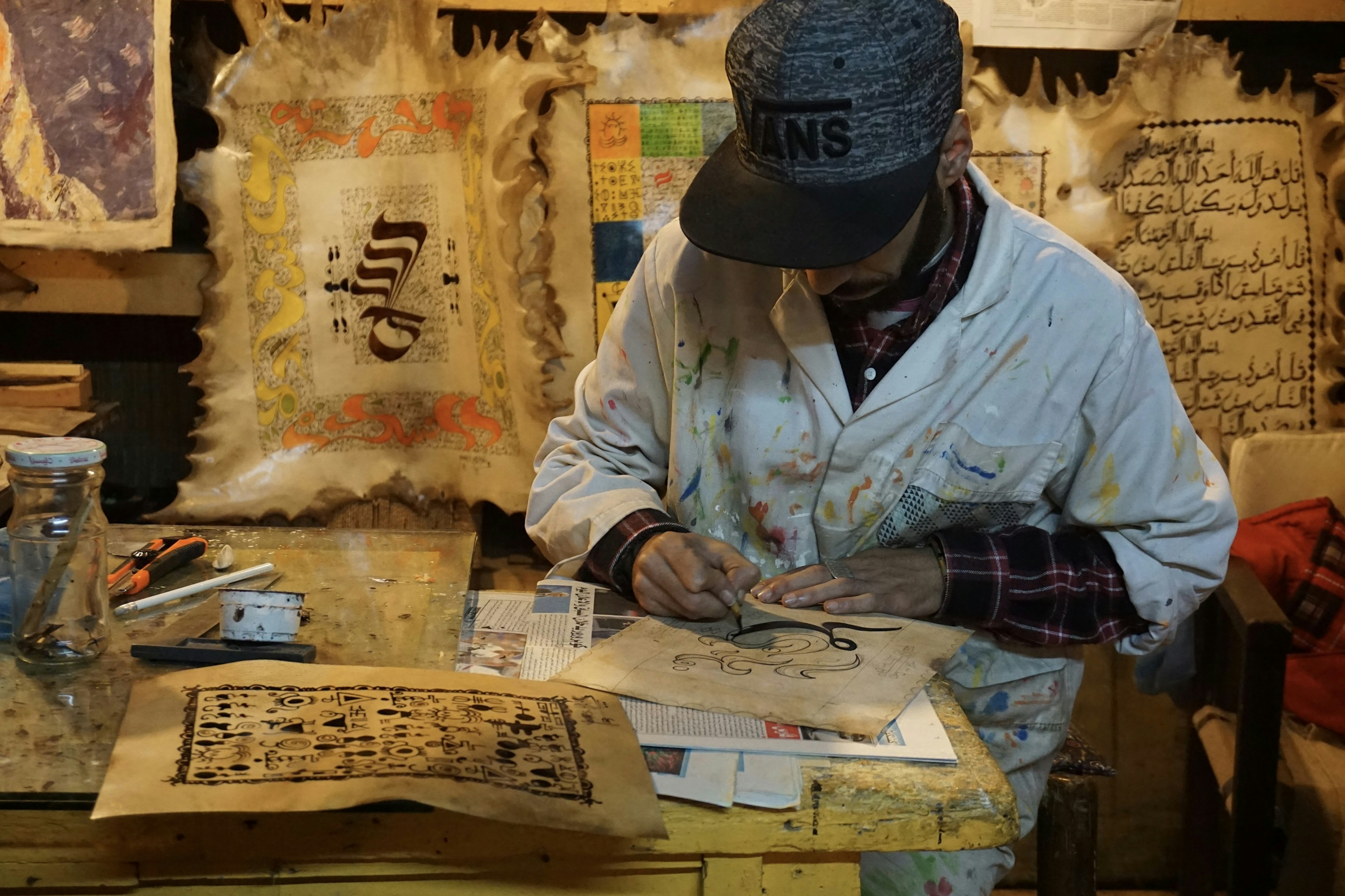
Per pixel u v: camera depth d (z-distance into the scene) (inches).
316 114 72.7
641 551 44.8
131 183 72.1
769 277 47.3
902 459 46.8
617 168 73.0
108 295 75.8
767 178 39.4
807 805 30.6
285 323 75.0
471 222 72.7
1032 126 76.0
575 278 74.0
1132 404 46.0
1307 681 70.7
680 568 42.9
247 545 47.9
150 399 83.3
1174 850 90.1
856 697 36.2
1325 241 80.1
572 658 38.9
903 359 45.2
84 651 35.8
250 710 32.2
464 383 75.4
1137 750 89.1
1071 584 45.7
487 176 70.6
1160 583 46.1
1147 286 79.6
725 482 50.7
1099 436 46.5
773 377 47.9
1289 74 78.2
